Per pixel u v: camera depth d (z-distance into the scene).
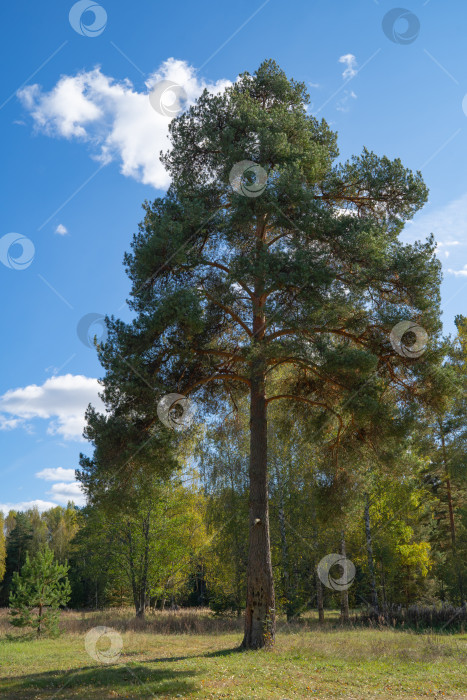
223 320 16.17
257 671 11.55
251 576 14.73
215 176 15.83
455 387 14.19
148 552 29.16
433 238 14.45
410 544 29.58
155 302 13.67
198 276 15.10
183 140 16.14
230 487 27.47
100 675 11.43
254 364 14.44
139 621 25.09
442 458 27.45
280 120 15.55
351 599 39.16
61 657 15.30
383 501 27.56
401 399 15.08
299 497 26.30
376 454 15.30
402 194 15.59
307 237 14.06
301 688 10.07
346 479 16.50
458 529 31.86
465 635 20.67
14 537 70.50
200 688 9.97
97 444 13.45
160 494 15.38
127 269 14.90
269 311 13.99
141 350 13.71
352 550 30.14
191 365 15.45
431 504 32.53
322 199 16.22
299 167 15.02
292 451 25.06
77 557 54.91
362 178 15.62
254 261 13.85
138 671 11.84
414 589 34.84
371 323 14.66
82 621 27.70
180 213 14.94
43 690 10.26
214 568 29.66
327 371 13.62
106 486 13.88
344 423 16.03
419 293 14.13
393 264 14.12
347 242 13.70
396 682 10.73
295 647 14.77
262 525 14.97
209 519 27.86
